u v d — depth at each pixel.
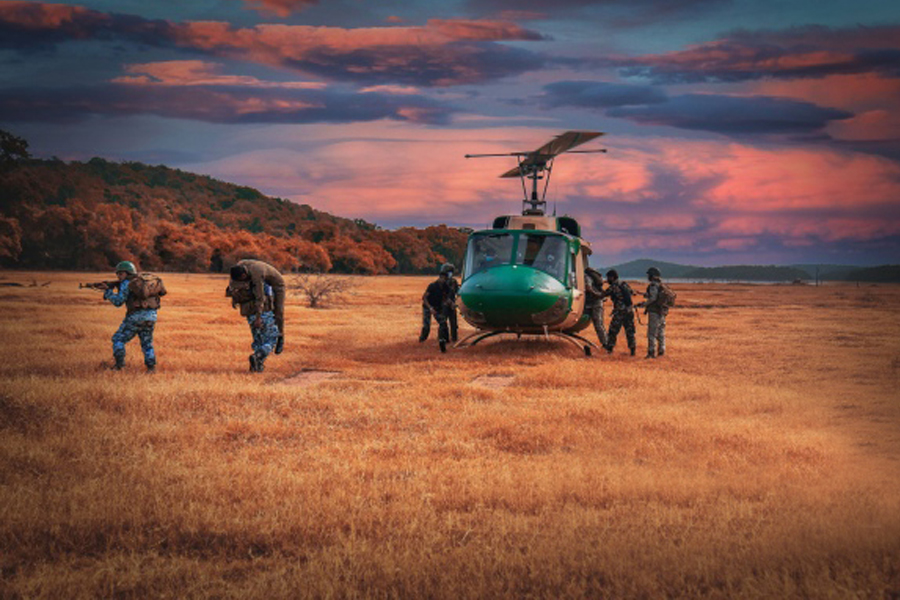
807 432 7.49
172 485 5.38
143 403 8.46
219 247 150.38
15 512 4.62
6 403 8.04
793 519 4.50
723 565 3.79
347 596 3.51
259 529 4.48
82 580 3.72
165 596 3.61
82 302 31.86
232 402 8.95
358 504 4.94
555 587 3.62
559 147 17.80
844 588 3.40
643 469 5.96
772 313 32.00
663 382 11.20
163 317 22.64
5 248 110.69
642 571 3.71
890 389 10.66
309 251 172.88
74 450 6.39
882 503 4.86
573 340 16.22
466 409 8.77
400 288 69.69
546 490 5.23
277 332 12.24
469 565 3.80
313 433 7.52
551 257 15.79
